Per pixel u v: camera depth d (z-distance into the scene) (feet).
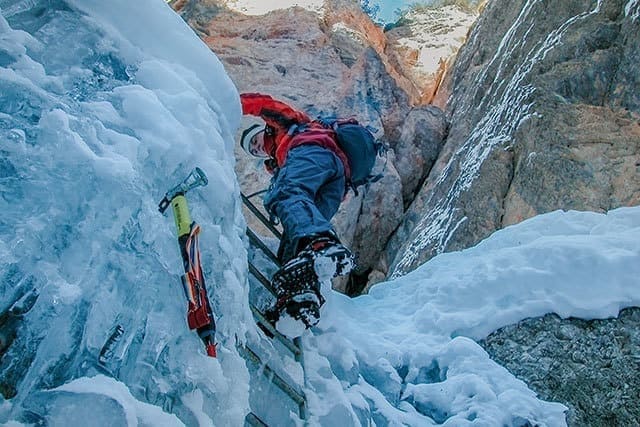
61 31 6.83
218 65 8.75
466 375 10.81
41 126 5.44
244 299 7.85
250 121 29.99
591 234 14.02
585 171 22.30
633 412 10.52
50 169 5.30
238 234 8.45
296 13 42.34
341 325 11.50
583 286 12.17
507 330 11.91
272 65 37.63
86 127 5.89
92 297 5.18
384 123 35.32
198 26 41.32
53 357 4.82
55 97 5.94
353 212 30.99
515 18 36.50
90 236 5.32
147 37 7.93
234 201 7.72
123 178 5.68
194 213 6.97
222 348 6.74
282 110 12.35
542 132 23.73
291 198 10.16
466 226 24.40
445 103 38.70
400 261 28.09
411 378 11.21
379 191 32.09
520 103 25.59
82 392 4.73
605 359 11.18
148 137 6.54
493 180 24.63
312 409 8.59
